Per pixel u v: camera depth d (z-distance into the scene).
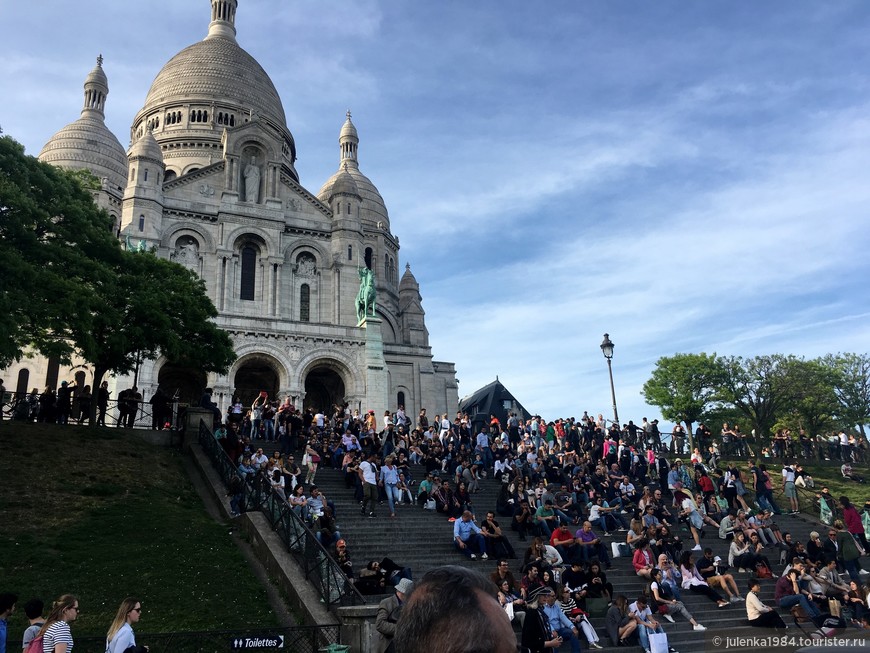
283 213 60.19
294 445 31.70
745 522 27.19
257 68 83.94
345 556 19.70
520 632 16.62
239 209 58.09
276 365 51.12
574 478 29.69
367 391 52.41
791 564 23.22
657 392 67.88
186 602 17.22
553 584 18.81
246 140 60.25
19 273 26.25
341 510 25.83
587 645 17.91
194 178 58.34
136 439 29.95
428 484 27.56
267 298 56.88
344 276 59.69
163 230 55.84
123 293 32.88
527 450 34.38
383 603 11.70
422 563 21.95
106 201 69.12
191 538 21.30
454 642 2.63
